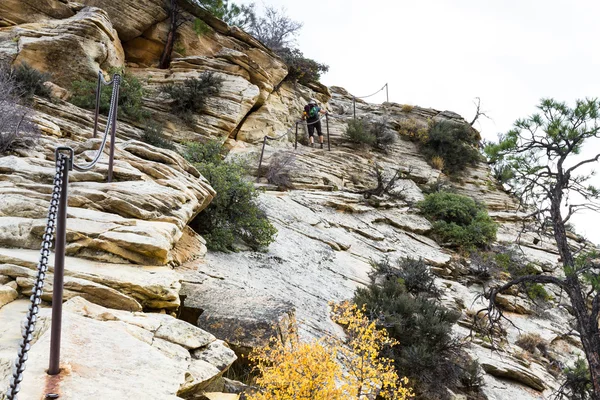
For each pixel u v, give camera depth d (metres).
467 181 26.16
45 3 16.25
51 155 8.64
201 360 4.45
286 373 4.27
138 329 4.32
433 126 27.56
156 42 20.38
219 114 18.16
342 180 19.52
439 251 16.95
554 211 8.83
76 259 5.28
